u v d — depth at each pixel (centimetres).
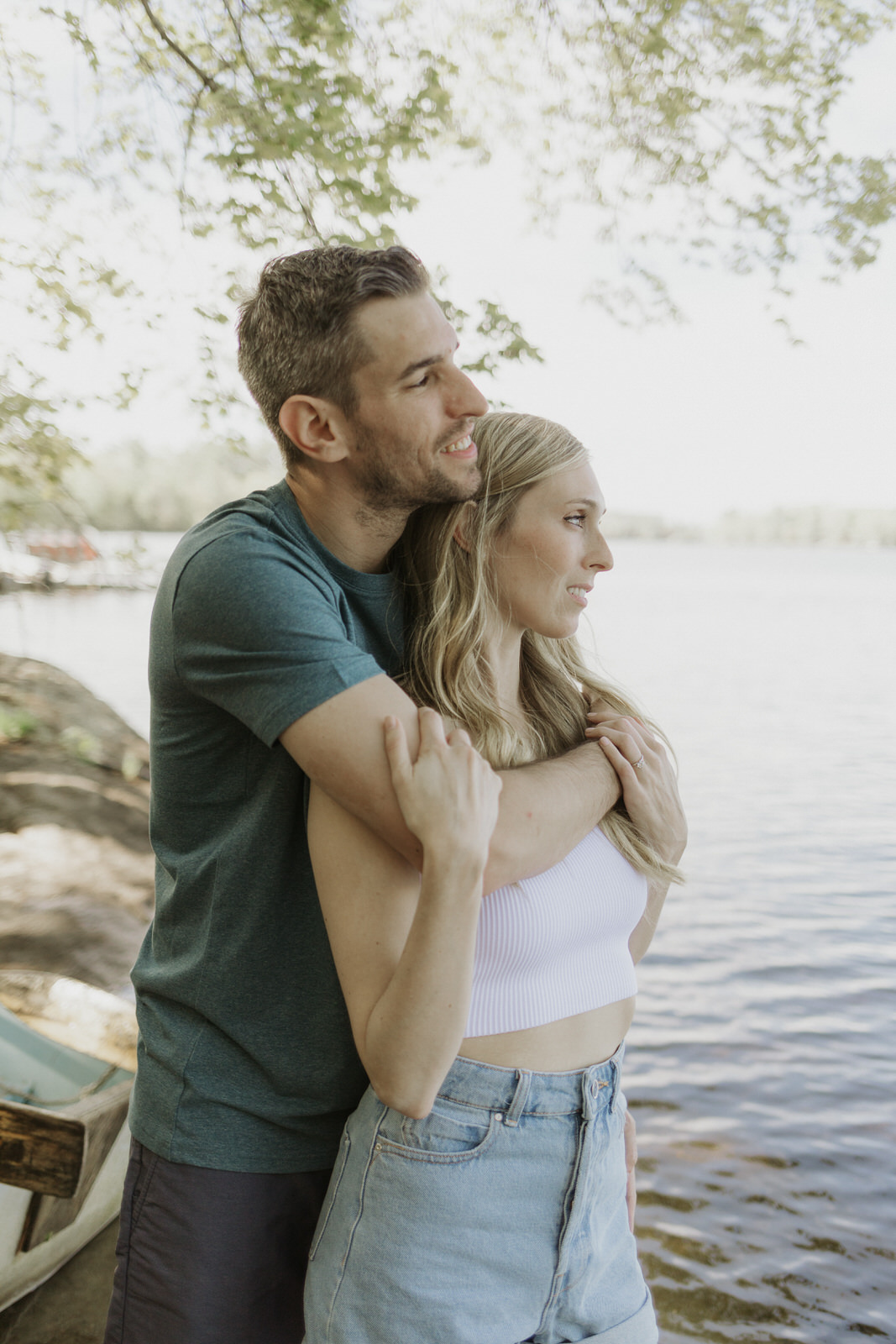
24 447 602
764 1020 600
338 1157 143
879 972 684
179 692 143
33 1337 254
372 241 438
